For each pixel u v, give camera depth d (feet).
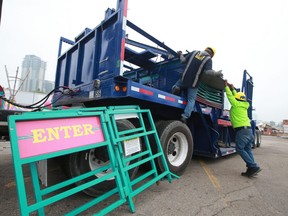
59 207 7.79
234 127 14.23
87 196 8.82
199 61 12.35
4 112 9.17
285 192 10.60
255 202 9.05
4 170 12.28
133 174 9.32
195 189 10.28
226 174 13.69
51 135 6.09
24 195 4.96
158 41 12.32
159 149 10.58
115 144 7.82
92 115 7.54
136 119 10.78
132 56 15.94
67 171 8.38
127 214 7.34
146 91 10.18
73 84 13.46
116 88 9.37
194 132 16.67
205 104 14.37
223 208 8.24
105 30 10.73
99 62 10.85
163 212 7.63
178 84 13.41
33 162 5.91
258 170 13.10
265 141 50.26
